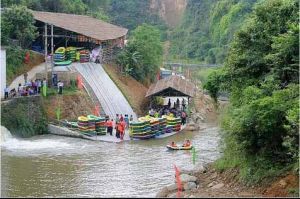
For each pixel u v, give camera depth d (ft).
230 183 81.82
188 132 160.04
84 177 96.94
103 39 202.80
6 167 103.76
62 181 93.56
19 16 176.65
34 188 88.28
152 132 146.82
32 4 245.24
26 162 108.99
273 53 90.94
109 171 102.42
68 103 156.87
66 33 202.90
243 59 95.50
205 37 404.77
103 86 181.78
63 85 165.07
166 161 112.88
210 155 120.16
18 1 230.27
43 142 134.10
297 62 83.51
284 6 95.35
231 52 99.60
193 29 422.00
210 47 389.39
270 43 93.97
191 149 127.95
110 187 89.40
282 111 76.07
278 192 70.85
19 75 172.86
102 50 209.46
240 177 80.79
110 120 154.20
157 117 159.43
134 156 118.83
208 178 87.40
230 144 88.33
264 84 85.61
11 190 86.69
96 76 187.01
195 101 212.02
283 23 95.14
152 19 459.73
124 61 213.05
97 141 138.62
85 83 175.83
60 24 193.77
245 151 82.79
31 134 142.92
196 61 379.76
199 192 75.77
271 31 95.40
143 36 233.76
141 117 163.84
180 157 117.91
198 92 231.30
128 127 158.20
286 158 78.69
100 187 89.40
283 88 85.61
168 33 451.53
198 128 167.02
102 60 208.23
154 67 237.25
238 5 361.10
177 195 74.90
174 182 91.81
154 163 110.63
